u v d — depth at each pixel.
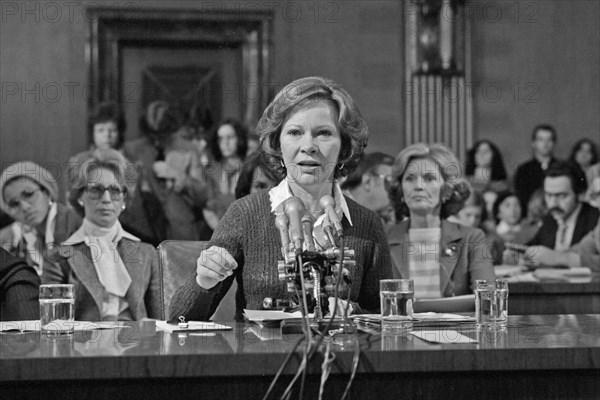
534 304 5.98
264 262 3.04
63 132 7.73
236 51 7.91
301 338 2.20
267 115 3.13
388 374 2.16
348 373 2.13
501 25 8.12
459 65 8.02
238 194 4.90
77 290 4.77
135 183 6.82
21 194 6.66
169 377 2.08
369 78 8.05
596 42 8.21
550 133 8.05
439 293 5.09
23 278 4.08
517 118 8.09
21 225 6.66
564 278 7.08
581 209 7.56
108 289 4.76
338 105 3.07
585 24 8.22
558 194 7.59
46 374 2.04
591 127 8.09
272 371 2.10
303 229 2.52
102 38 7.77
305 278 2.47
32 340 2.40
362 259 3.14
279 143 3.17
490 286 2.70
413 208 5.21
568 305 6.00
